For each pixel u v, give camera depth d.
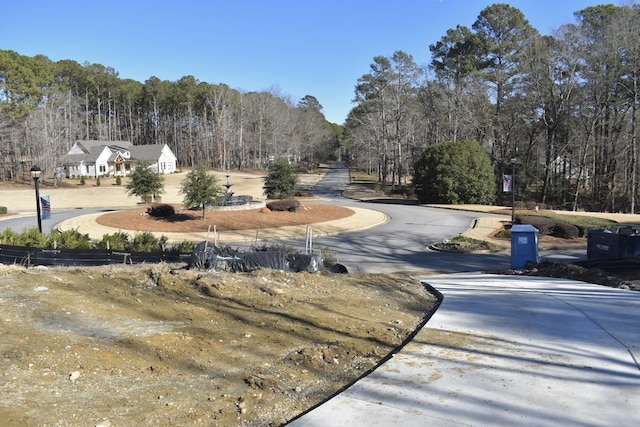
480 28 51.03
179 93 86.62
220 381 4.21
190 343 5.04
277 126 85.44
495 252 20.33
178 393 3.92
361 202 45.00
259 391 4.04
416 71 52.25
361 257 19.06
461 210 35.75
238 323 5.89
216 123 85.06
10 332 5.00
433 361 4.86
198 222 26.22
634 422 3.49
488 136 46.38
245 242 22.05
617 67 36.19
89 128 89.06
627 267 12.90
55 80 82.62
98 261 11.72
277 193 37.94
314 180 76.62
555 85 40.47
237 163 86.81
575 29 37.62
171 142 98.00
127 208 40.44
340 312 6.80
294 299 7.26
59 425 3.28
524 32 48.75
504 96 47.25
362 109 70.38
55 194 48.22
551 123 42.59
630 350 5.22
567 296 8.75
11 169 59.28
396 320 6.73
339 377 4.49
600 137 40.34
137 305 6.40
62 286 7.17
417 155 63.69
